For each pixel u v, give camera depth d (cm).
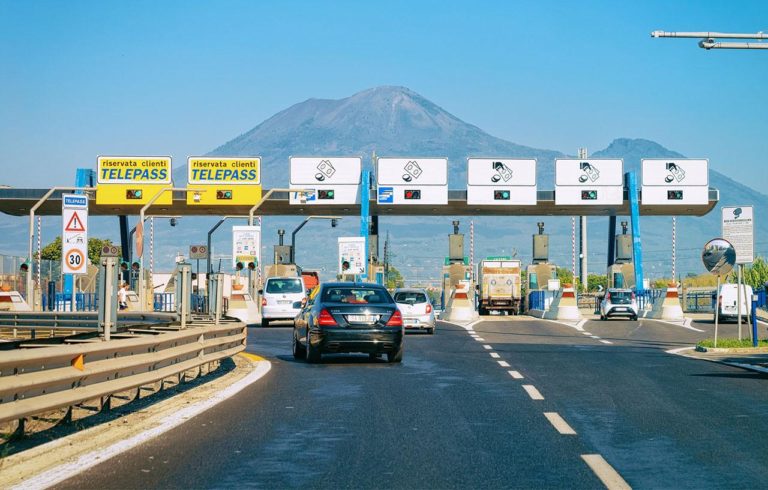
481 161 5688
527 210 6084
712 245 2530
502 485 799
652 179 5759
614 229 6369
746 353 2408
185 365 1518
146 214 6109
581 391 1488
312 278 6391
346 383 1623
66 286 5112
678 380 1659
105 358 1153
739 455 934
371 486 797
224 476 838
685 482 809
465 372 1822
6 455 930
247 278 5138
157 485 802
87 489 786
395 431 1088
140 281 4003
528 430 1093
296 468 873
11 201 5528
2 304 3784
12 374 917
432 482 812
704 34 2359
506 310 6119
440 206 5797
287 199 5616
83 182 5597
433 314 3297
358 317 2006
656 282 10794
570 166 5728
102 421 1174
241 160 5588
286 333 3366
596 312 6150
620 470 861
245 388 1545
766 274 8812
